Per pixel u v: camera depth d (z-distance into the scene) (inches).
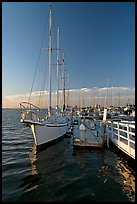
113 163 399.2
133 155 370.0
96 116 1824.6
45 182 293.9
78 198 242.4
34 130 506.3
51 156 464.8
